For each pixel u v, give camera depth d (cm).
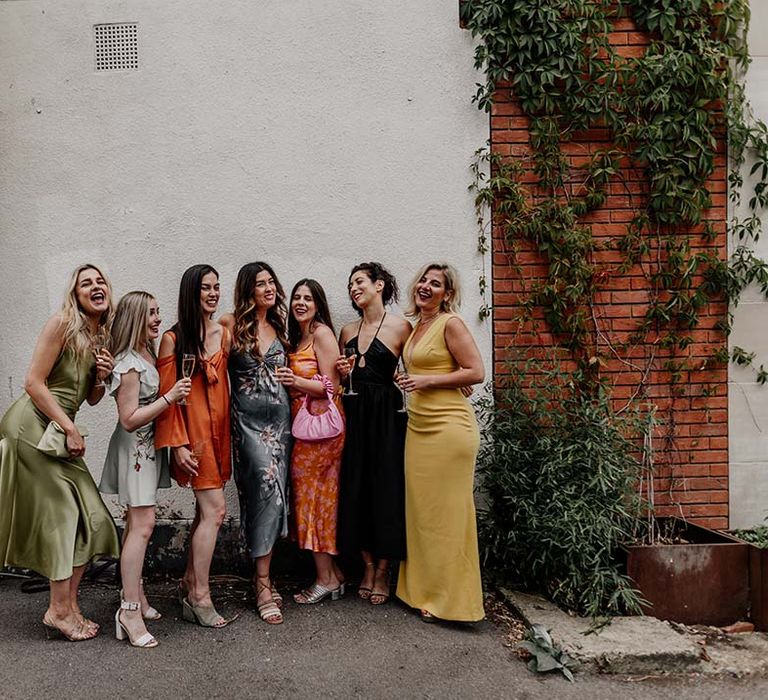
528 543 423
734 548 410
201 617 387
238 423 398
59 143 476
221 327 393
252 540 395
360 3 478
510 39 472
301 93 478
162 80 476
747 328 494
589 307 487
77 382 366
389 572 430
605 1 479
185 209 478
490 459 459
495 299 484
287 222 480
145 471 365
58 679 332
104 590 439
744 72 488
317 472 412
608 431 427
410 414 407
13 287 477
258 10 477
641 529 467
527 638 373
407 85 480
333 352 411
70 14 474
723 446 494
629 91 479
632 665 351
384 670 346
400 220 481
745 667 356
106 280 372
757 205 491
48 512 359
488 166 480
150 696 320
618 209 487
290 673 341
